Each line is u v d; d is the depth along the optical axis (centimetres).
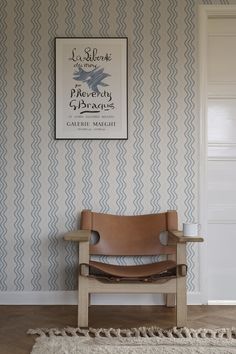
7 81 288
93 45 288
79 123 287
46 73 288
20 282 287
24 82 288
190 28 289
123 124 287
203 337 222
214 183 299
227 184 298
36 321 250
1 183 288
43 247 287
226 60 299
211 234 298
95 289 238
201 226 287
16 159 288
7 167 288
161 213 279
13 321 250
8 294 286
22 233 287
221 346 210
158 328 236
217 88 299
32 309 274
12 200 288
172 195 288
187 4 289
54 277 287
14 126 288
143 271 241
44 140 288
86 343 213
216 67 299
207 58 296
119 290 237
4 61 288
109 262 287
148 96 289
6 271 287
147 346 210
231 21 299
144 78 289
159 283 238
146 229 275
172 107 288
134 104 289
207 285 290
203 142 288
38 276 287
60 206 288
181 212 288
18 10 288
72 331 230
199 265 287
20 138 288
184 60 289
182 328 234
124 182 288
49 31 289
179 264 238
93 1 289
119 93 288
